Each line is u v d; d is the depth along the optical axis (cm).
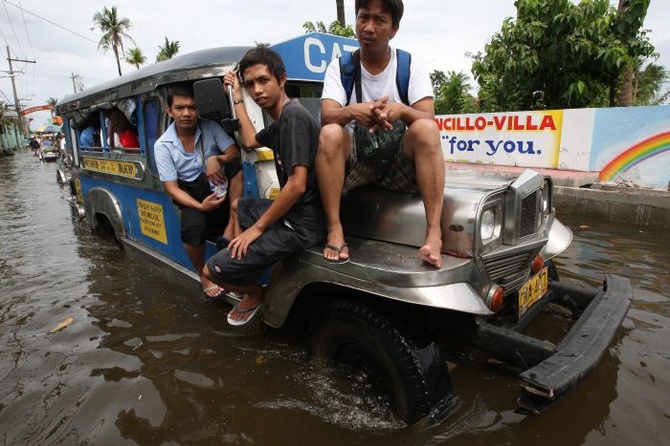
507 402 249
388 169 245
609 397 251
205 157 319
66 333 352
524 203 252
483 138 875
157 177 399
